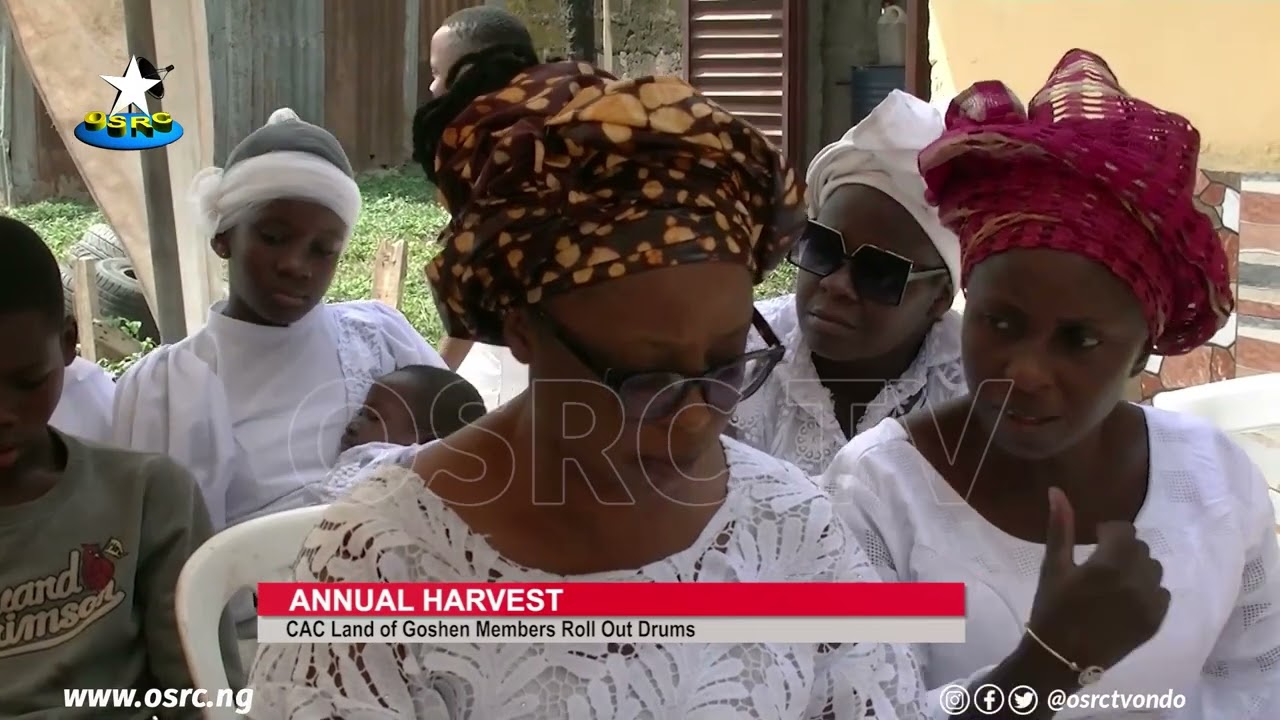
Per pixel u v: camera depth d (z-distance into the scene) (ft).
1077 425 3.95
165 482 5.89
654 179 2.83
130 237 10.68
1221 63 8.80
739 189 2.97
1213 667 4.65
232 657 5.21
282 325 7.65
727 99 17.57
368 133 23.88
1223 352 9.11
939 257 5.67
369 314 8.45
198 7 10.16
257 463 7.34
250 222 7.32
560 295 2.89
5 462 5.38
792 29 17.06
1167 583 4.26
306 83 23.31
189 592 4.81
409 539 3.14
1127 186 3.71
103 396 7.66
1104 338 3.84
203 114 10.37
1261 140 8.61
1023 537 4.27
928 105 5.76
